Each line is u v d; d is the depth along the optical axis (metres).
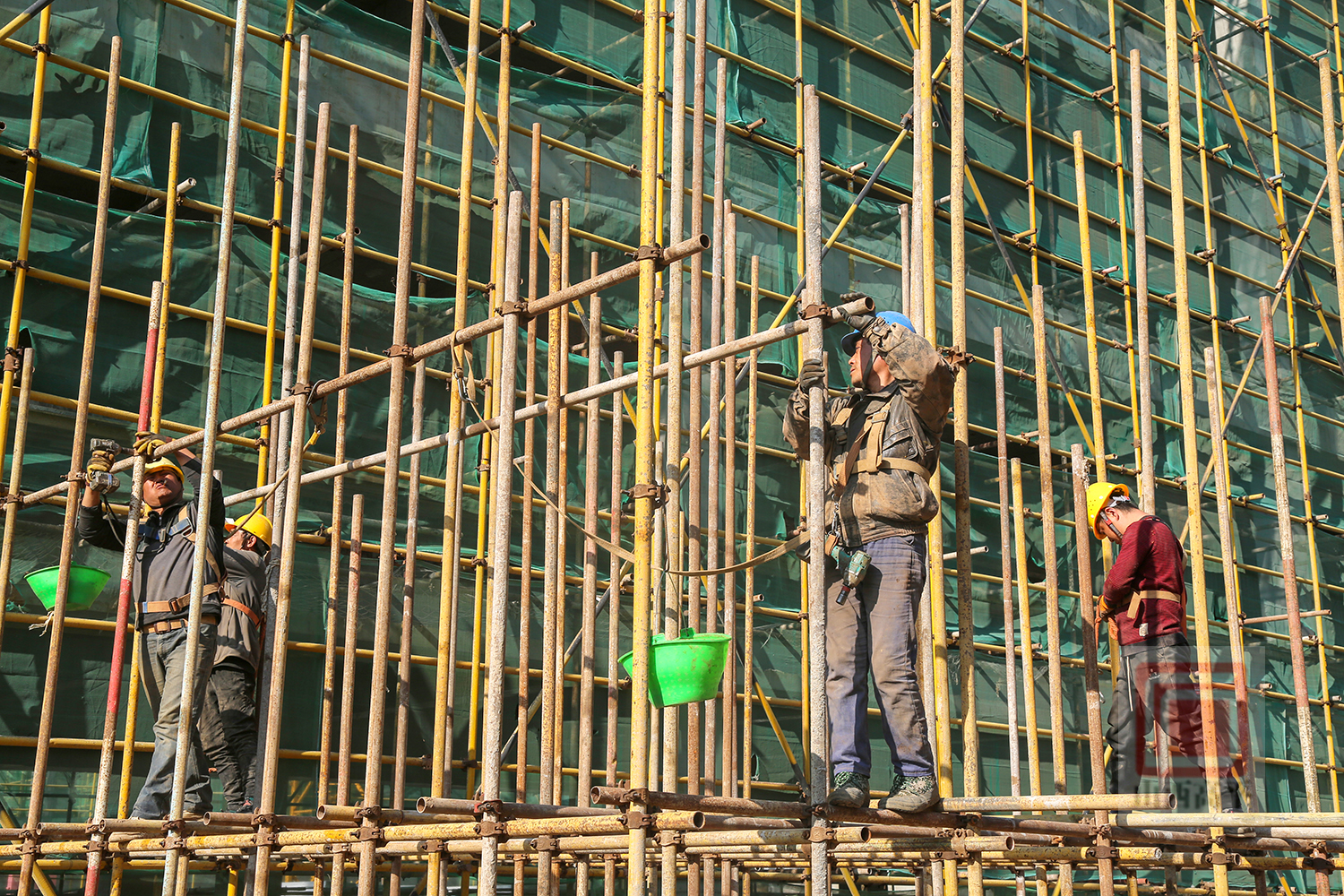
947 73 14.70
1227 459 15.87
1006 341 14.24
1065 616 13.48
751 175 12.60
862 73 14.05
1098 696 5.53
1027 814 10.93
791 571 11.63
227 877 7.96
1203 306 16.58
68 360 8.63
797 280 12.58
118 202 9.84
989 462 13.73
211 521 6.33
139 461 6.13
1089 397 14.77
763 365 12.16
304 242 9.91
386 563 5.10
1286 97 18.22
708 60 12.57
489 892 4.38
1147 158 16.53
